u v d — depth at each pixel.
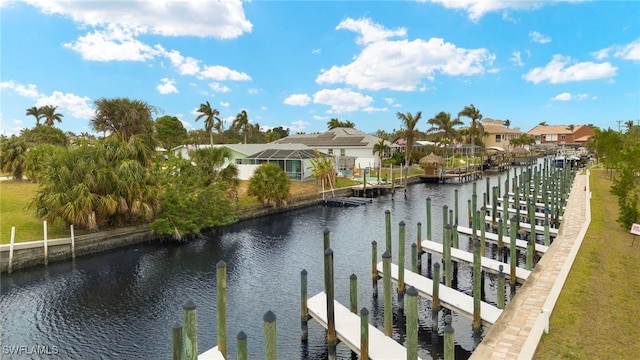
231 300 17.30
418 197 47.88
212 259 23.34
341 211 39.28
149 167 29.03
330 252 11.91
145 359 12.99
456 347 13.30
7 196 32.75
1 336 14.31
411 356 9.17
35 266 21.47
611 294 12.59
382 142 65.62
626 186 22.08
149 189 25.92
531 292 13.25
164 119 86.44
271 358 9.11
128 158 27.08
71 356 13.11
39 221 25.00
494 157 87.50
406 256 23.64
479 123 78.62
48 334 14.51
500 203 37.25
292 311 16.14
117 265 22.09
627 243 18.81
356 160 68.75
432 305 14.16
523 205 34.84
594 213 26.19
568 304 11.76
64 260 22.64
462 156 91.06
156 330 14.82
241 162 55.62
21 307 16.70
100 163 25.16
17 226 24.03
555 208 29.02
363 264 21.94
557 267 15.70
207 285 19.22
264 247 26.03
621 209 21.98
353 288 13.41
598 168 63.38
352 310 13.50
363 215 37.12
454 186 58.19
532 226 21.09
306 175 53.16
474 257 12.89
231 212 31.36
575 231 21.61
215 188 29.62
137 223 26.98
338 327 12.38
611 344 9.48
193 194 28.73
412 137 62.84
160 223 26.30
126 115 32.38
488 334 10.36
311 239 28.19
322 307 13.80
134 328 14.96
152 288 18.83
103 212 24.33
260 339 14.05
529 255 17.69
